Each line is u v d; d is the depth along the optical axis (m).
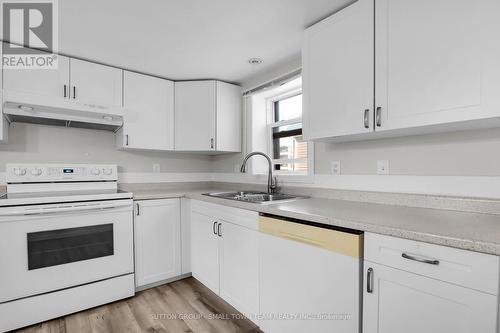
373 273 1.09
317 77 1.70
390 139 1.67
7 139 2.08
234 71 2.61
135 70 2.54
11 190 2.04
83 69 2.25
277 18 1.72
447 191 1.43
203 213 2.27
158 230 2.36
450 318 0.88
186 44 2.06
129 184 2.81
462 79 1.10
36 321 1.80
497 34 1.02
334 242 1.22
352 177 1.88
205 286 2.40
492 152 1.29
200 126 2.74
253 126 2.82
